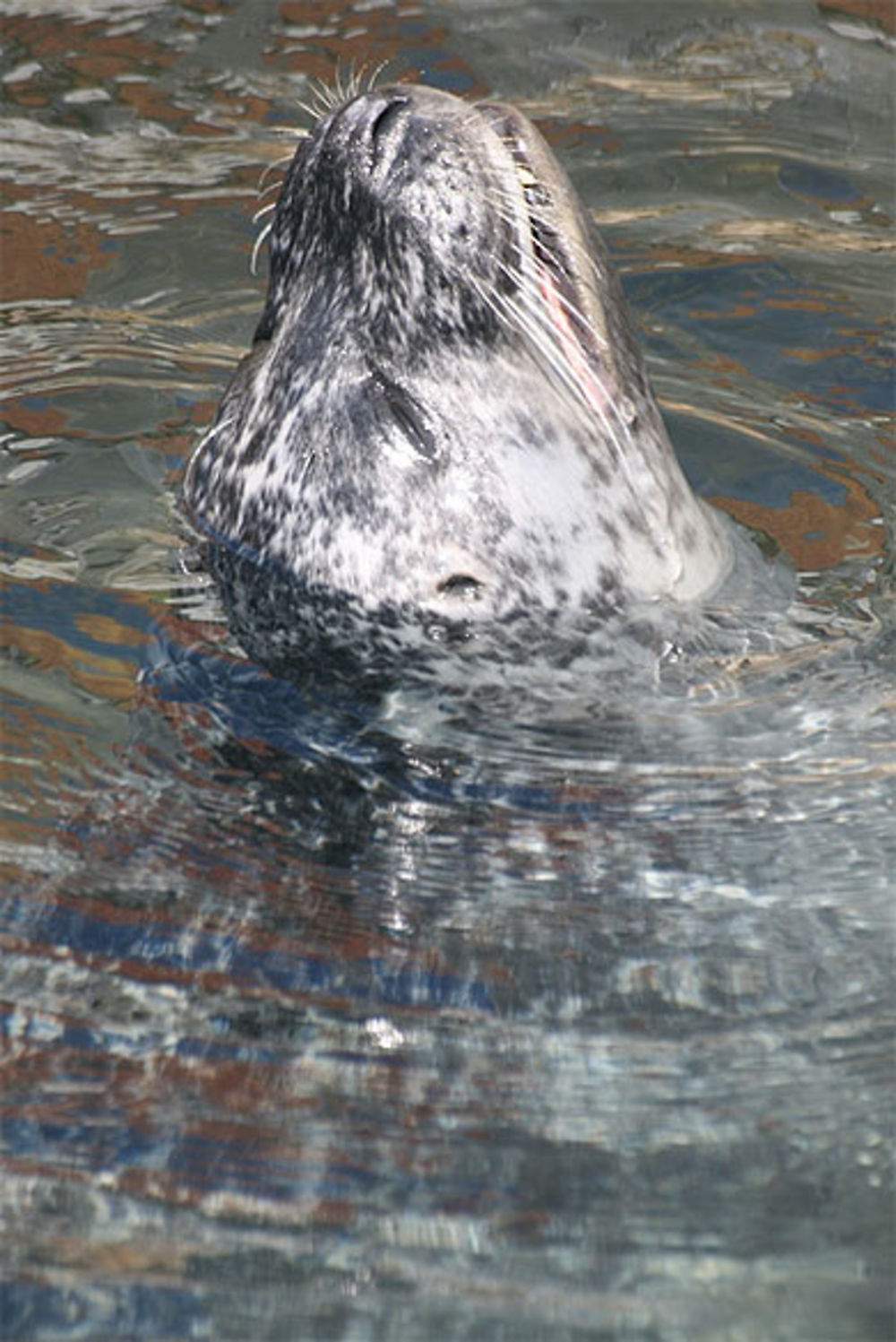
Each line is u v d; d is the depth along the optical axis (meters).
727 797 16.45
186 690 17.62
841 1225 12.55
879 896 15.46
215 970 14.58
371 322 18.06
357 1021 14.18
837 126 29.84
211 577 19.20
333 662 18.06
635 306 25.28
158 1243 12.38
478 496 18.03
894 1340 11.68
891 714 17.48
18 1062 13.75
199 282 26.05
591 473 18.22
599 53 31.70
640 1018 14.28
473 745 17.05
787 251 26.64
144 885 15.37
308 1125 13.31
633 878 15.62
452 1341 11.66
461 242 17.19
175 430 22.38
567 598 18.25
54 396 23.06
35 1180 12.84
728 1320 11.83
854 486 21.36
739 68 31.34
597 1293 12.02
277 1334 11.71
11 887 15.27
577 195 18.12
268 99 30.25
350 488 18.31
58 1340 11.70
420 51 31.55
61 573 19.31
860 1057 13.96
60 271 26.20
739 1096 13.62
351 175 17.56
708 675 17.89
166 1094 13.53
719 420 22.61
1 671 17.80
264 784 16.50
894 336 24.64
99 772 16.58
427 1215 12.62
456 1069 13.80
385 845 15.90
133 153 28.94
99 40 31.73
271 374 19.08
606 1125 13.36
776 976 14.68
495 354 17.86
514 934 15.03
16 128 29.44
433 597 18.23
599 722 17.34
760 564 19.69
